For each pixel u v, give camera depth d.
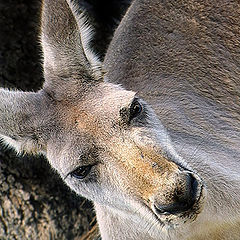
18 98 10.10
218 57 12.52
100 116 9.62
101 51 15.13
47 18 9.87
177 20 12.59
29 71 14.84
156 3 12.71
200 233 10.98
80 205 14.25
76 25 9.82
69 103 9.89
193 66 12.37
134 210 9.95
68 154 9.69
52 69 10.04
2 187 13.91
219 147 11.69
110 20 15.34
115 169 9.47
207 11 12.66
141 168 9.22
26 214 13.90
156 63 12.24
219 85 12.42
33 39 14.91
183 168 9.40
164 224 9.59
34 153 10.24
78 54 9.95
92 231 13.79
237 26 12.63
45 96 10.09
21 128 10.02
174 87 12.12
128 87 11.93
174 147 10.33
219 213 10.88
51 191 14.17
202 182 9.39
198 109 12.06
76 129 9.70
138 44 12.34
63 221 14.07
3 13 14.96
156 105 11.58
